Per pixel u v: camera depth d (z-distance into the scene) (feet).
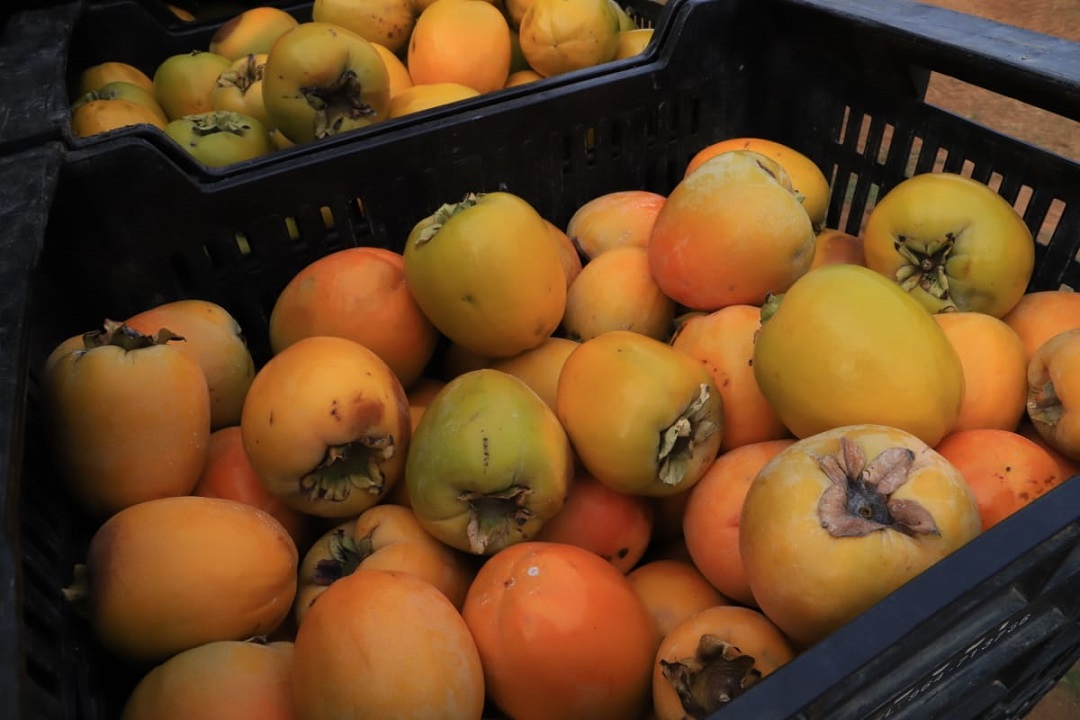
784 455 1.04
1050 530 0.83
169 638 1.06
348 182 1.56
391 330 1.42
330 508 1.26
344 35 1.74
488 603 1.09
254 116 1.94
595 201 1.77
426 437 1.20
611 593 1.10
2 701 0.67
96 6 2.19
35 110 1.42
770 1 1.77
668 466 1.24
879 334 1.11
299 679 0.98
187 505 1.13
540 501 1.19
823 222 1.73
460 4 2.03
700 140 1.91
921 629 0.78
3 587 0.73
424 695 0.95
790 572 0.96
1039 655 1.09
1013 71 1.34
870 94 1.73
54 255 1.39
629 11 2.60
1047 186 1.51
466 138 1.63
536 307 1.36
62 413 1.14
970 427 1.31
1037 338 1.45
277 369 1.23
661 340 1.55
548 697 1.05
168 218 1.46
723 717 0.72
